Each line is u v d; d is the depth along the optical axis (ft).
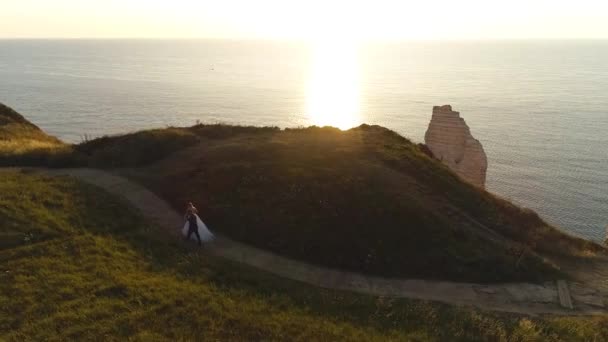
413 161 107.96
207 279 62.34
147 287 57.00
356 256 73.46
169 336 48.57
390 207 83.71
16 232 64.34
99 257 62.18
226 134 124.06
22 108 642.22
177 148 110.73
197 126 128.47
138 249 67.87
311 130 126.21
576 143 451.12
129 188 89.86
